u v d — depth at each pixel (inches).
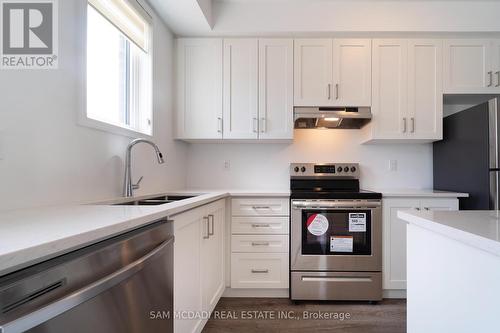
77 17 49.1
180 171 100.4
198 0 76.9
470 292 27.9
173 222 43.1
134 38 70.1
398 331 67.3
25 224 27.3
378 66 91.0
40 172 41.6
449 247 31.1
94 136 53.6
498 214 37.1
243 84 92.7
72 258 23.8
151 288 35.4
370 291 80.7
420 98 90.5
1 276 19.0
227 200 84.6
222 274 80.0
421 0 88.0
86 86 50.7
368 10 89.1
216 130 92.8
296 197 81.8
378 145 105.1
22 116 39.2
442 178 97.0
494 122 75.3
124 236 31.9
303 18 89.7
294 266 81.7
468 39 90.7
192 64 93.5
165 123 87.3
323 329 68.1
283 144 106.4
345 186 101.2
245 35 93.3
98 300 25.7
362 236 81.7
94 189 53.6
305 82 91.8
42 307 20.1
